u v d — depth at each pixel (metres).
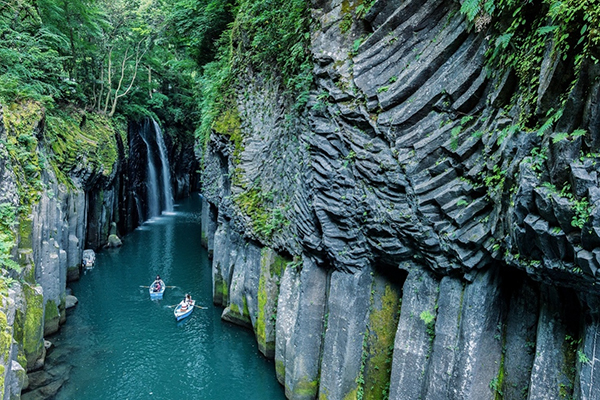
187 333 19.69
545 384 7.74
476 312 8.78
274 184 17.33
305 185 13.02
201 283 26.31
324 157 11.91
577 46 6.07
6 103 18.66
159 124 49.06
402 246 10.28
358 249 11.52
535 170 6.81
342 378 11.58
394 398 10.26
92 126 33.06
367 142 10.68
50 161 22.94
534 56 7.13
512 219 7.38
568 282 6.96
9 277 13.34
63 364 16.73
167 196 50.50
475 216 8.59
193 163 60.44
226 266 22.34
